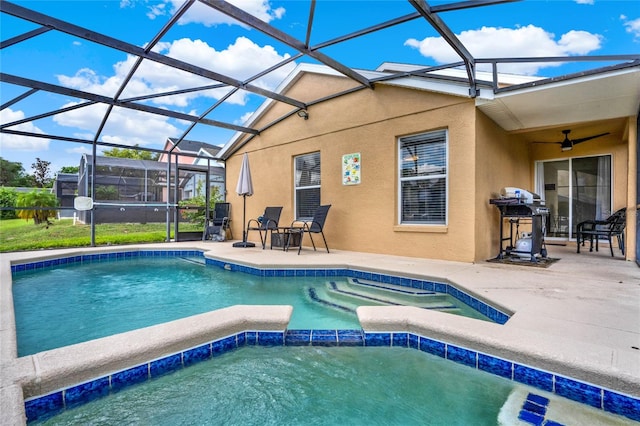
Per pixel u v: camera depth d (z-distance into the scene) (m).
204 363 2.07
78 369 1.60
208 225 8.62
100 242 7.39
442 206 4.98
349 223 6.08
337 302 3.57
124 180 7.83
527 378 1.74
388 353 2.22
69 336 2.65
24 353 2.32
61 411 1.55
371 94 5.73
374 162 5.70
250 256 5.43
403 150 5.44
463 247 4.63
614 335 1.90
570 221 6.62
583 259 4.79
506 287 3.12
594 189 6.36
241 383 1.92
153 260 6.44
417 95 5.13
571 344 1.77
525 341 1.82
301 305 3.48
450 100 4.76
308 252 5.95
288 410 1.69
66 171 11.49
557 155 6.66
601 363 1.55
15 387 1.39
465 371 1.96
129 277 4.97
